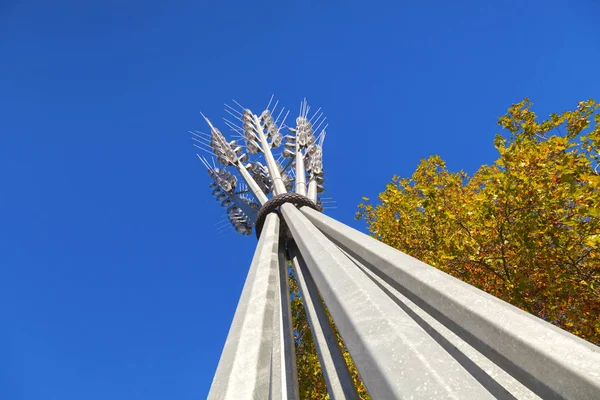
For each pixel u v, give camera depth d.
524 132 10.67
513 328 2.49
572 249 8.71
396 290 4.08
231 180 12.12
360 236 5.21
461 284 3.26
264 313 4.14
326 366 5.58
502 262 9.79
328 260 4.29
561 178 8.05
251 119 12.60
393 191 12.33
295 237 6.14
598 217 8.31
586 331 9.32
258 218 8.84
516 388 2.41
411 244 12.75
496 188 8.88
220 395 2.76
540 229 8.73
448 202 10.86
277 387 4.63
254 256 6.40
